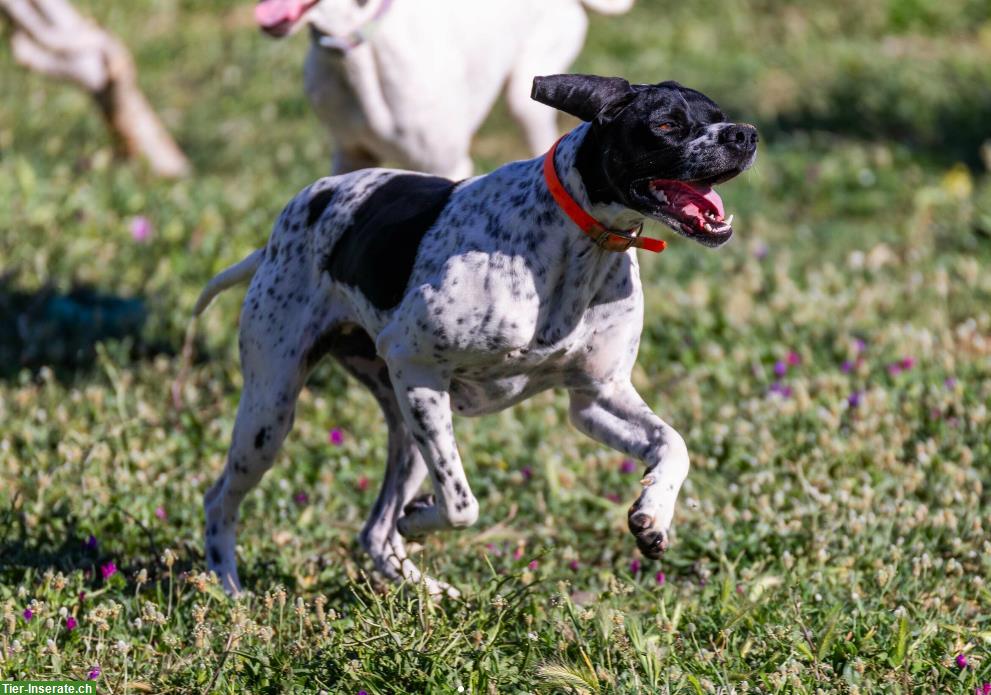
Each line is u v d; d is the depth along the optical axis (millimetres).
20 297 13992
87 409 11461
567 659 7129
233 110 22281
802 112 22094
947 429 10578
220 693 6996
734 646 7473
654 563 9039
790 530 9047
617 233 7305
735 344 12758
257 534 9602
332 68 11508
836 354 12414
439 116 11750
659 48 25062
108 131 19188
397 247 7816
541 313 7445
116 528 9328
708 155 6898
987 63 24906
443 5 11703
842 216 17828
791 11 27234
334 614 7691
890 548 8773
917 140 21047
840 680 7172
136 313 13633
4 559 8625
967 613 8125
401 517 8234
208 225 15570
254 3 27203
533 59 13039
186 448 10852
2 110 21125
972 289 13750
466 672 7051
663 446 7586
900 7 27281
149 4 26891
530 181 7492
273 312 8523
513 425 11297
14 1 18078
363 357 8805
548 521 9672
